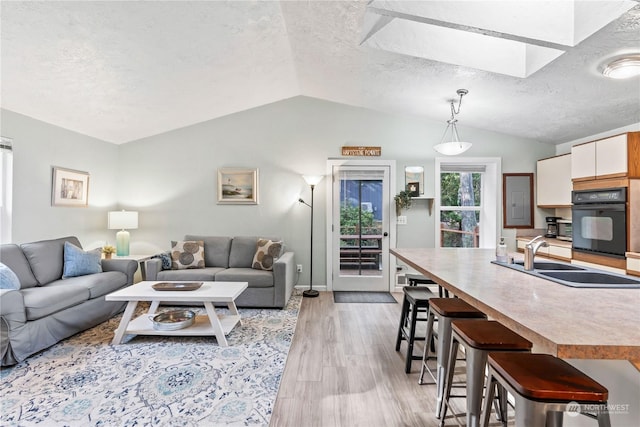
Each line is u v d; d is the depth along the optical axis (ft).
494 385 4.50
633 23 6.58
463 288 5.00
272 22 10.27
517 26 7.16
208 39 10.32
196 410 6.68
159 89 12.62
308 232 16.69
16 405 6.75
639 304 4.12
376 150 16.55
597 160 11.23
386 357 9.17
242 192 16.62
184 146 16.74
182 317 10.73
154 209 16.74
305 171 16.67
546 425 3.53
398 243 16.66
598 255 11.09
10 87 10.12
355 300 14.93
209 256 15.14
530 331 3.23
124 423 6.24
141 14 8.52
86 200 14.66
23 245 11.05
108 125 14.44
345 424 6.33
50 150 12.78
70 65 9.89
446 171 16.98
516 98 11.72
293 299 14.96
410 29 9.78
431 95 12.89
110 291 11.97
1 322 8.18
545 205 15.43
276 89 15.30
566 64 8.68
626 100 10.45
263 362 8.78
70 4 7.70
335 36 10.08
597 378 4.54
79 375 8.00
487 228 16.97
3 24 7.87
